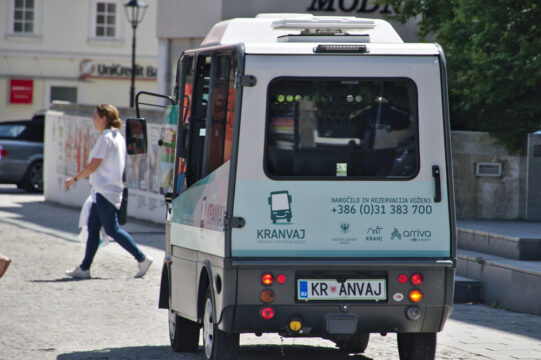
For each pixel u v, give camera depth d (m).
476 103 50.16
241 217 21.97
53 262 45.75
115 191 40.69
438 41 52.81
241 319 22.02
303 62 22.23
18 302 34.72
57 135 79.81
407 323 22.59
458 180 49.88
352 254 22.34
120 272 42.97
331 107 22.34
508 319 34.47
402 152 22.58
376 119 22.48
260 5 82.44
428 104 22.62
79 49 154.62
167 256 27.80
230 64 22.73
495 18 49.41
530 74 48.78
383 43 23.98
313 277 22.14
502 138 49.72
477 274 39.38
